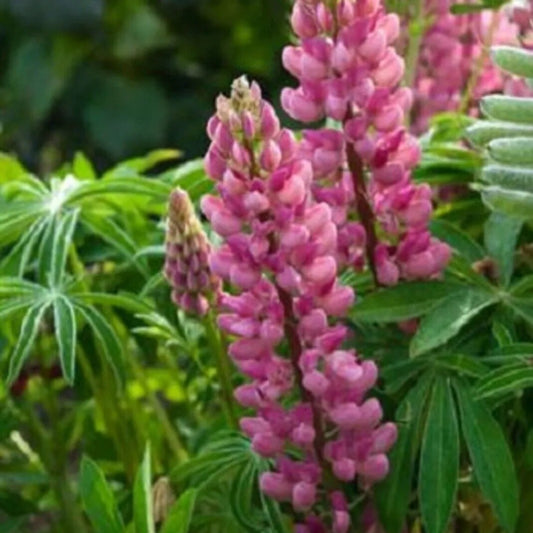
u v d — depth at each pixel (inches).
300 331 43.2
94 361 54.6
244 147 42.1
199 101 124.7
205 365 54.2
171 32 126.0
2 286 49.5
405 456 45.4
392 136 44.9
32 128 122.2
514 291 47.2
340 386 43.1
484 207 52.1
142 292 50.8
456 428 45.3
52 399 55.8
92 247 55.6
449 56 56.5
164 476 53.9
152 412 61.1
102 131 121.9
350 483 46.0
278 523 46.1
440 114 55.2
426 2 56.1
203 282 47.3
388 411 47.1
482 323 47.5
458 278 47.8
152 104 122.6
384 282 45.8
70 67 122.3
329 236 42.7
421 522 47.8
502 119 44.5
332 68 44.4
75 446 64.7
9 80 122.7
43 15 122.2
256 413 48.4
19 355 48.0
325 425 44.3
